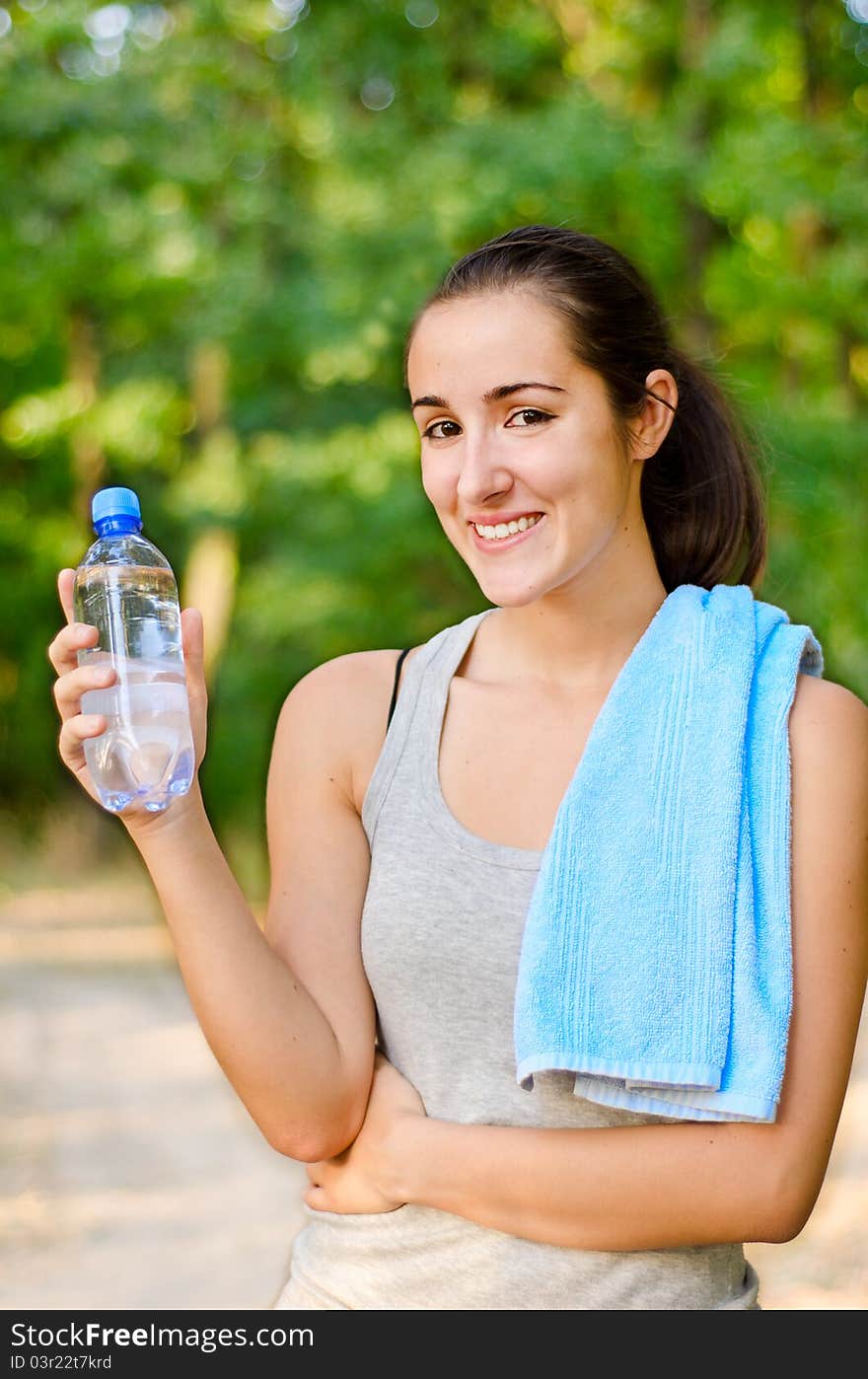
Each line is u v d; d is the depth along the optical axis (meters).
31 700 16.50
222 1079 7.01
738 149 11.68
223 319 12.92
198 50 13.52
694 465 2.14
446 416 1.90
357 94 13.80
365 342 12.48
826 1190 5.01
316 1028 1.84
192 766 1.82
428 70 13.44
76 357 14.80
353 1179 1.86
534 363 1.84
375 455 13.05
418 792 1.94
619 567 1.96
